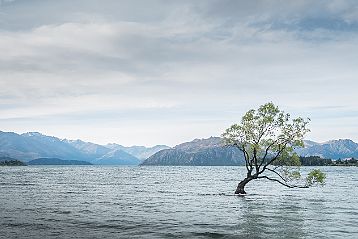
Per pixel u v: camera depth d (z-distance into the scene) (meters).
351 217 44.09
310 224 39.19
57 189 89.25
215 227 37.16
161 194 76.69
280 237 32.59
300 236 33.06
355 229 36.44
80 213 46.00
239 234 33.78
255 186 101.31
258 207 53.62
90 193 78.31
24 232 33.41
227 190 89.00
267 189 90.25
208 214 46.16
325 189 91.44
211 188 96.88
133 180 145.75
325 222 40.47
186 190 89.69
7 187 95.19
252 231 35.19
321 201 62.41
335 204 57.78
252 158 63.56
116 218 42.28
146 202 60.31
